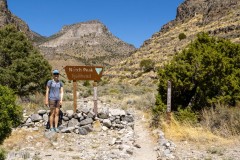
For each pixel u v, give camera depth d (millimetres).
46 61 21688
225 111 11680
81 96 27984
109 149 9453
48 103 11250
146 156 8812
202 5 134125
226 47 14523
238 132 10805
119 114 12633
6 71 19594
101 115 12328
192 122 11992
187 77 13141
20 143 9922
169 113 11727
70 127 11367
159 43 108500
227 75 13094
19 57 20578
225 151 9094
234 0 107375
